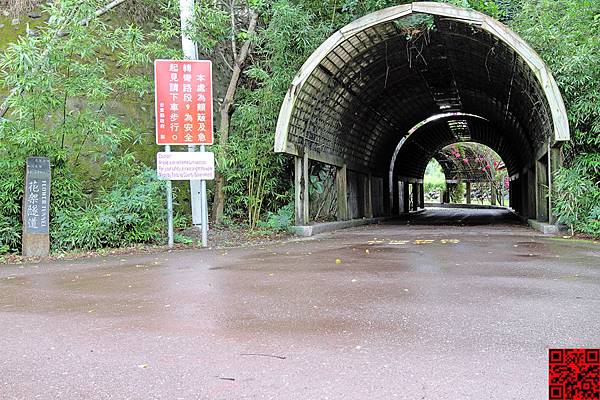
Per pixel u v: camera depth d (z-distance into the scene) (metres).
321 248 7.90
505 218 19.23
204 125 8.48
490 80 11.97
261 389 2.25
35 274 5.72
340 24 10.75
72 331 3.25
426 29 9.58
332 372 2.43
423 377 2.35
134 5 10.66
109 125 7.93
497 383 2.26
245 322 3.38
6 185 7.36
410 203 28.91
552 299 3.88
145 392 2.24
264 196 11.25
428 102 17.02
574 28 8.88
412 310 3.60
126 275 5.48
